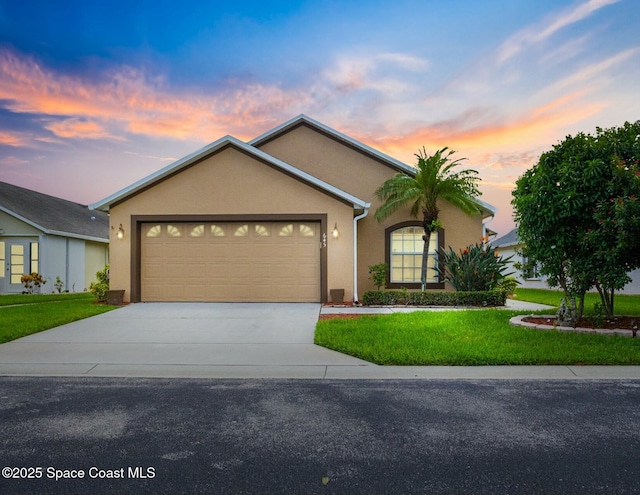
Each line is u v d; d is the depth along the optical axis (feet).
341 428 12.27
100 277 44.80
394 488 8.91
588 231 24.80
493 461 10.12
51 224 63.52
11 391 16.12
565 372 18.25
